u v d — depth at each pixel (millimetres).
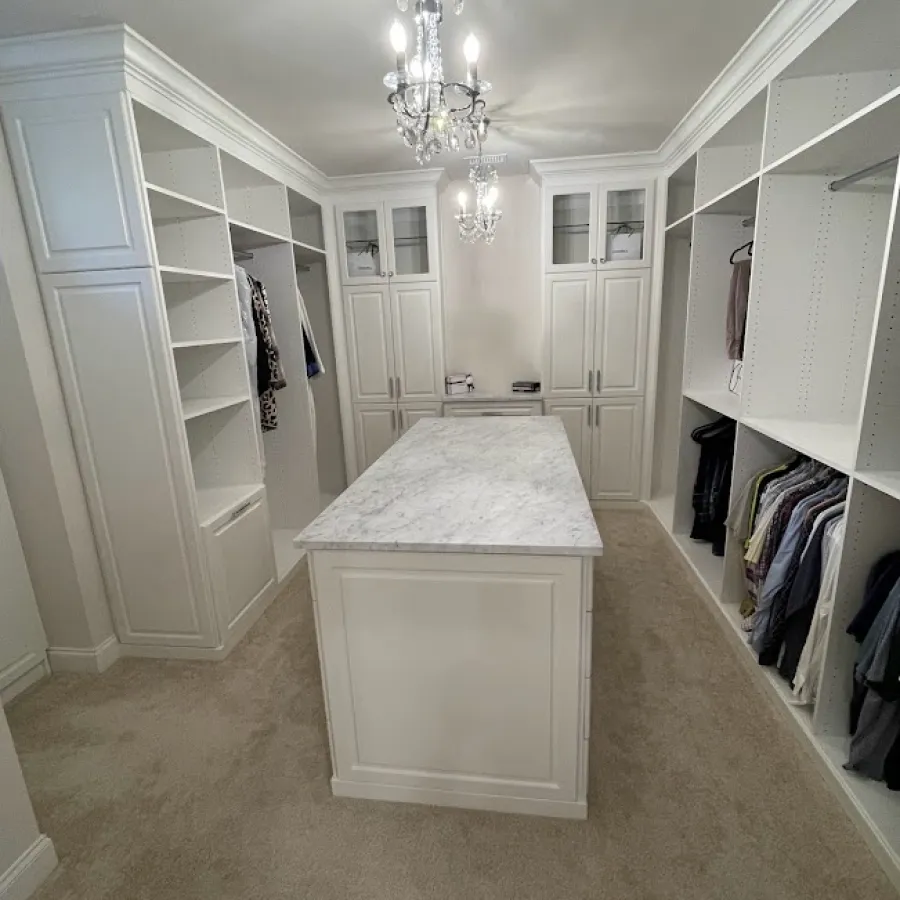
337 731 1614
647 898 1336
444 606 1456
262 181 3109
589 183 3553
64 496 2182
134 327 2080
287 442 3586
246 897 1379
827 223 2066
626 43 2008
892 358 1409
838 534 1638
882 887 1340
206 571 2312
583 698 1459
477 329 4246
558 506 1642
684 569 3035
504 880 1396
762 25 1875
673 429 4090
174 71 2053
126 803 1661
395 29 1332
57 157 1958
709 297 3002
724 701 2006
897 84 1918
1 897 1336
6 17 1691
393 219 3842
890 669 1350
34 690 2209
